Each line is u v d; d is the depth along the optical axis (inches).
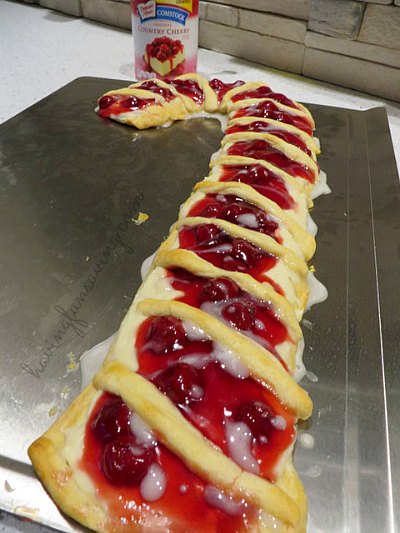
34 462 7.0
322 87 19.1
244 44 20.5
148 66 17.0
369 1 16.5
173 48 16.4
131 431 6.8
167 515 6.4
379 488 7.3
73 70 19.9
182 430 6.6
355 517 7.0
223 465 6.5
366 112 16.4
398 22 16.5
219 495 6.5
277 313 8.8
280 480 6.9
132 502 6.5
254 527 6.4
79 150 14.2
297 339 8.9
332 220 12.2
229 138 13.4
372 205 12.7
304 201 11.8
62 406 8.2
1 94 17.8
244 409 7.1
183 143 14.7
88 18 25.0
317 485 7.4
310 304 10.2
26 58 20.8
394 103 18.3
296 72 20.0
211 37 21.2
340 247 11.5
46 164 13.6
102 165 13.6
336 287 10.5
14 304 9.9
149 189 12.9
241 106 15.0
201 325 7.9
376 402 8.5
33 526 6.8
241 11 19.6
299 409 7.7
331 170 13.8
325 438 8.0
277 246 9.9
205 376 7.5
